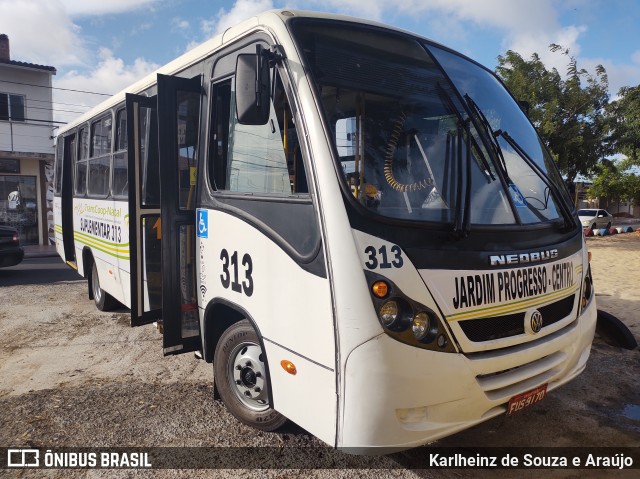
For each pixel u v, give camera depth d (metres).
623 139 16.08
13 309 7.82
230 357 3.80
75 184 7.95
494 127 3.67
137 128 4.40
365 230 2.64
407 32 3.64
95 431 3.89
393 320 2.60
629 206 46.50
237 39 3.57
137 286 4.42
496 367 2.89
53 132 19.41
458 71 3.70
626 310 7.43
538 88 15.33
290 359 3.02
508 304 2.98
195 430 3.89
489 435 3.83
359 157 2.90
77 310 7.70
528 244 3.20
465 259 2.83
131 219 4.36
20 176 19.08
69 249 8.66
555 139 15.43
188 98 4.13
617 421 4.06
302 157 2.93
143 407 4.29
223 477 3.29
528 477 3.29
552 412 4.21
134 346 5.93
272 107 3.20
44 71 19.03
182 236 4.06
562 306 3.43
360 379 2.59
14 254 11.09
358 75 3.15
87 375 5.04
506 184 3.33
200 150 4.00
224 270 3.66
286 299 3.03
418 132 3.16
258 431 3.85
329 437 2.76
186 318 4.09
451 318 2.74
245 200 3.42
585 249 3.78
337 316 2.65
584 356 3.70
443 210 2.96
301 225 2.93
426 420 2.73
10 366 5.33
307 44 3.09
